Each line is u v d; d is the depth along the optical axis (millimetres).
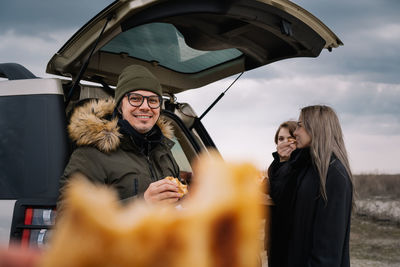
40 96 2406
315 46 2863
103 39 2365
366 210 14078
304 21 2666
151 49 3322
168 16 2213
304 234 2283
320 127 2352
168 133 2385
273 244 2400
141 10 2213
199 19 2629
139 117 2119
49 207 2180
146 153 2172
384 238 10492
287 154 2979
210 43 2941
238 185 158
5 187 2326
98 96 2980
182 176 3445
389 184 19344
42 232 2146
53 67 2668
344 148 2365
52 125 2332
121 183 1951
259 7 2410
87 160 1922
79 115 2055
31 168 2299
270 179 2602
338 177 2252
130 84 2127
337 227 2205
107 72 3236
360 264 8008
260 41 3012
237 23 2688
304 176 2379
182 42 3262
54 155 2275
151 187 1282
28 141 2346
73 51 2508
